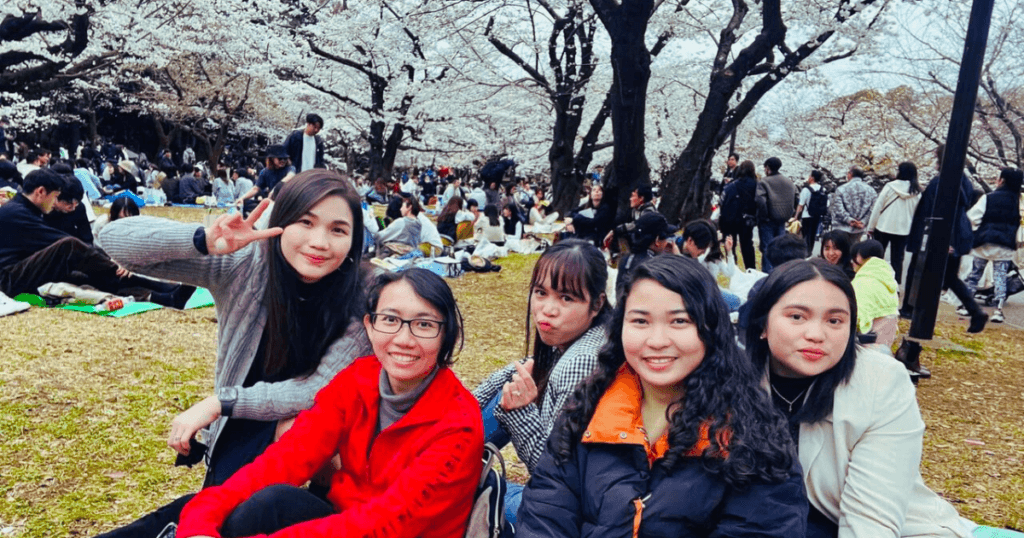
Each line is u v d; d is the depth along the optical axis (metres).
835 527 2.03
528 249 11.82
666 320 1.75
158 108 26.25
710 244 5.59
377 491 1.86
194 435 2.10
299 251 2.02
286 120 30.53
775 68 8.94
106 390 4.14
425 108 19.25
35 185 6.04
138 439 3.51
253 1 17.03
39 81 14.40
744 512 1.66
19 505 2.80
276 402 2.03
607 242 6.70
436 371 1.94
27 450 3.29
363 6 16.17
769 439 1.68
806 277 1.93
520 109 20.95
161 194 18.91
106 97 27.94
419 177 29.36
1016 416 4.63
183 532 1.67
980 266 8.26
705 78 18.64
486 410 2.49
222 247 1.97
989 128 16.70
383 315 1.85
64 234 6.14
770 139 24.81
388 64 18.59
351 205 2.06
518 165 23.11
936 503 2.12
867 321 4.43
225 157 33.41
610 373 1.92
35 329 5.26
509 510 2.52
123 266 2.10
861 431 1.95
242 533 1.70
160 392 4.16
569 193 16.05
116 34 14.77
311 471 1.90
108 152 23.88
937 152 7.75
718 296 1.78
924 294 5.39
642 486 1.76
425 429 1.85
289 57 17.81
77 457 3.27
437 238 9.43
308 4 17.70
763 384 2.06
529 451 2.16
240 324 2.14
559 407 2.16
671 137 20.86
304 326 2.14
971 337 7.04
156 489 3.03
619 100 7.95
